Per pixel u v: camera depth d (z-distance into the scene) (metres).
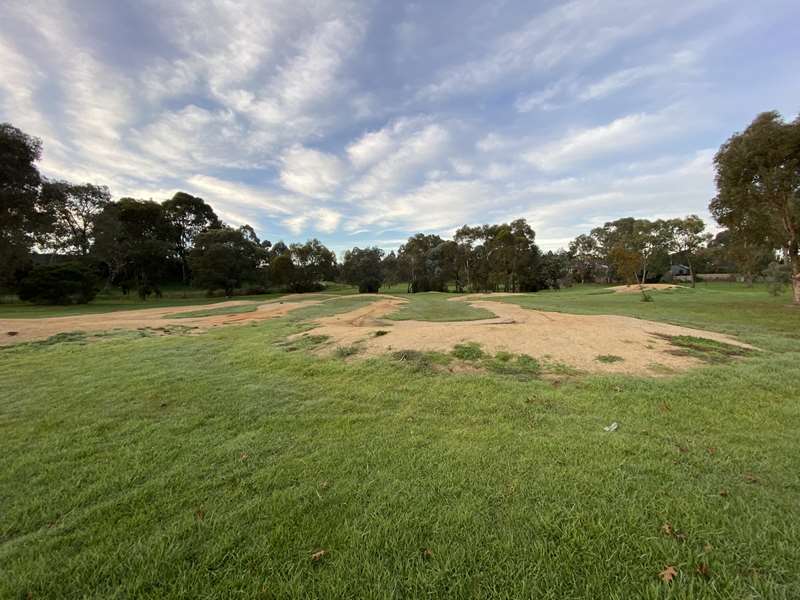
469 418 3.62
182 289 47.59
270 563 1.80
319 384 4.79
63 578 1.74
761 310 13.63
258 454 2.92
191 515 2.16
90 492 2.42
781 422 3.41
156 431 3.40
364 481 2.49
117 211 37.78
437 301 20.27
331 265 48.38
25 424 3.60
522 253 41.47
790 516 2.04
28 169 21.97
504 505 2.20
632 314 12.20
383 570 1.74
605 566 1.74
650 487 2.36
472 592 1.62
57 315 17.20
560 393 4.25
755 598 1.56
